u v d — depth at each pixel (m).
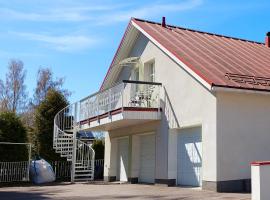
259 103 14.98
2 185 21.55
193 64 15.63
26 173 22.81
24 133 23.62
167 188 15.76
